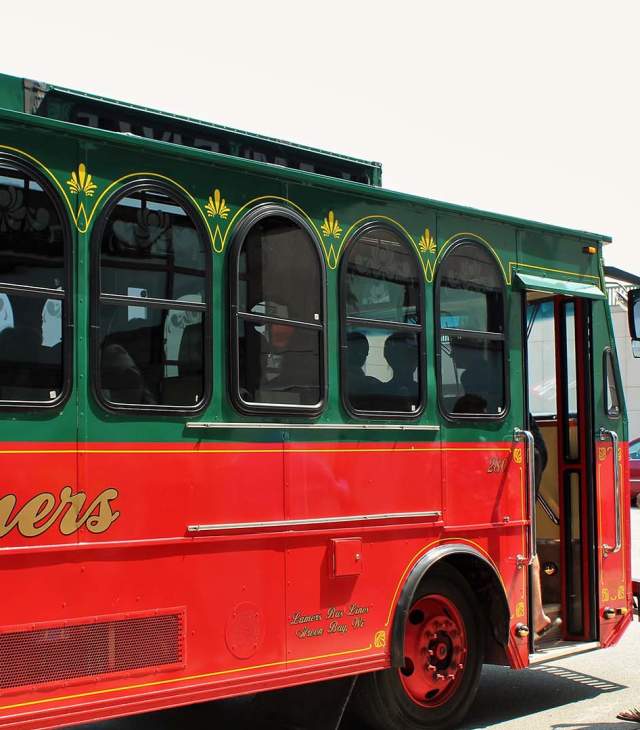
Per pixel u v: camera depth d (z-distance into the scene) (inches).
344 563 222.2
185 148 202.7
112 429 188.4
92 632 183.0
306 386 220.4
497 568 258.7
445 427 249.1
